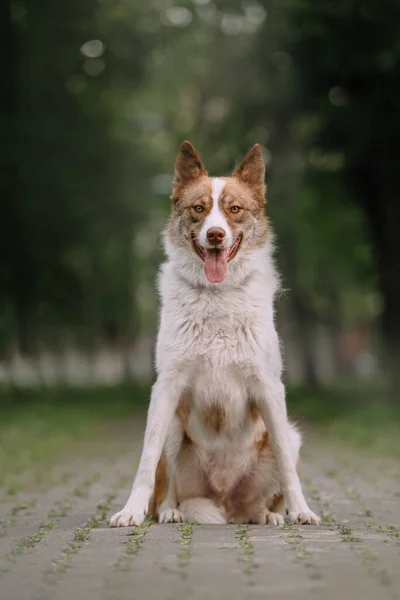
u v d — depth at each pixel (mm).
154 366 8523
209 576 5648
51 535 7645
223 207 8375
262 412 8289
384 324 29672
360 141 27625
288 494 8234
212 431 8344
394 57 25562
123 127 37250
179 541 6977
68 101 33969
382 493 11258
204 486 8547
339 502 10328
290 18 27672
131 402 36719
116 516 7914
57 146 33719
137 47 34219
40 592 5371
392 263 29484
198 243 8250
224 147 37375
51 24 33094
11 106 33281
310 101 28797
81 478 13688
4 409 30984
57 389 43062
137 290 51375
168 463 8453
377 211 30094
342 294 54625
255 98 35188
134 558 6270
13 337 41719
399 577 5578
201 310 8172
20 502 10664
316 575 5633
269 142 37062
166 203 42188
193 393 8289
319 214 39250
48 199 33406
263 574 5688
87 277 39000
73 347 57562
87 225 34750
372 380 52156
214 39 38750
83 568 6016
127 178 36594
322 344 66312
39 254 34156
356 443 19500
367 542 6930
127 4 33875
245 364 8156
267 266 8531
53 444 19984
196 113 44000
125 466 15664
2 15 32750
